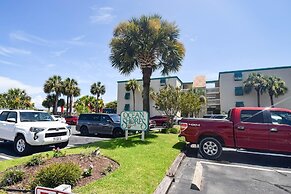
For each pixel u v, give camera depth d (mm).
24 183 4359
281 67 34438
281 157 7832
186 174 5777
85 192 3861
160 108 15992
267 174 5820
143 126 9883
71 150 7336
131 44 11938
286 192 4594
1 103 49438
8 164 5754
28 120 8812
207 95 42000
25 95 54875
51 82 44438
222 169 6277
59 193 2760
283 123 6902
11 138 8422
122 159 6152
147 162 6055
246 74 36469
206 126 7777
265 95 34531
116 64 13000
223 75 37969
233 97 36688
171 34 12781
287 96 33531
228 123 7520
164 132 14242
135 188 4160
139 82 42500
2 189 4086
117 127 14203
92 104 55562
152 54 12453
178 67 13398
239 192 4570
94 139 12945
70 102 46812
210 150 7656
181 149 8484
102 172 5062
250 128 7168
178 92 15641
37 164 5383
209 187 4844
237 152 8711
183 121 8258
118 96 44031
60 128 8680
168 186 4734
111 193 3855
